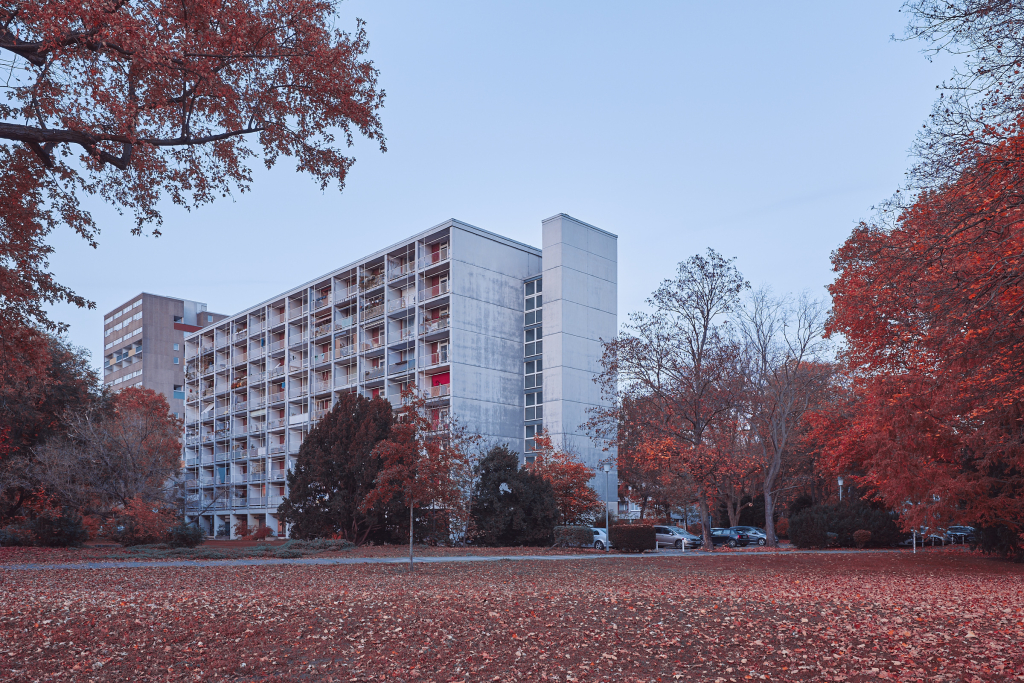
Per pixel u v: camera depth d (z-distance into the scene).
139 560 27.31
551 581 20.30
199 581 19.50
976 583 20.86
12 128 10.98
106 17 10.42
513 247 61.44
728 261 39.06
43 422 39.19
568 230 59.25
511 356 59.84
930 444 25.27
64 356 40.44
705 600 14.84
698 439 38.81
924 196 16.53
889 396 24.28
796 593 17.06
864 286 19.08
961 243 12.88
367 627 11.32
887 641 10.25
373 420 39.69
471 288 57.50
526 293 61.72
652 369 39.28
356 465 37.97
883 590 18.44
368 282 63.47
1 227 14.21
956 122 14.29
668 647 10.07
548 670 8.94
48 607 12.95
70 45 10.90
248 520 74.12
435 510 38.97
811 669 8.86
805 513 41.81
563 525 39.16
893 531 41.59
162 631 10.91
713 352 38.97
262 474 72.94
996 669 8.60
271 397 73.00
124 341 120.44
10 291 14.77
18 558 27.14
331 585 18.64
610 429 42.19
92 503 37.41
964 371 17.12
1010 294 13.27
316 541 35.88
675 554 33.84
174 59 11.88
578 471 46.50
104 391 47.91
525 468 41.72
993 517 26.38
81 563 25.56
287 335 71.50
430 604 13.80
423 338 57.84
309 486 39.53
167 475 41.53
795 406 44.62
